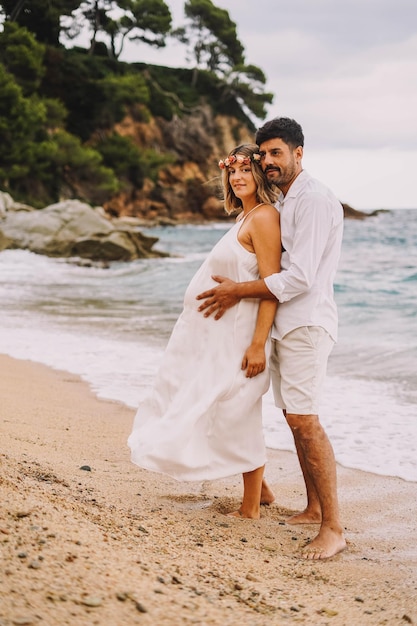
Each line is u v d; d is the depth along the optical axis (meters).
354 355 8.22
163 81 74.06
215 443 3.69
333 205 3.59
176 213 67.19
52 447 4.67
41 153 49.72
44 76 58.56
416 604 2.81
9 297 14.00
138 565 2.64
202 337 3.72
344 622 2.55
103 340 9.21
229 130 75.62
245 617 2.40
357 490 4.32
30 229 23.80
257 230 3.65
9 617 2.02
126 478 4.23
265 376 3.71
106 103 62.59
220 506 3.96
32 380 6.86
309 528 3.73
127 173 63.19
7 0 63.28
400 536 3.63
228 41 83.00
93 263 21.64
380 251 26.61
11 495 3.02
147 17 73.69
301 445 3.60
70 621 2.08
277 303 3.66
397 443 5.16
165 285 16.53
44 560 2.42
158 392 3.82
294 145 3.63
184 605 2.37
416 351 8.31
